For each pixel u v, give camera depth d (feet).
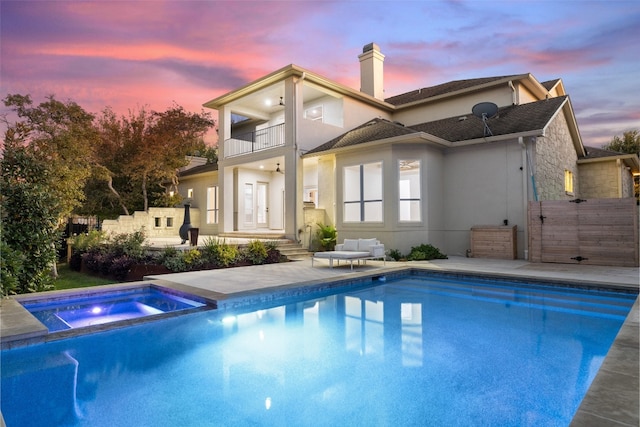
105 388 11.11
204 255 32.83
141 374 12.17
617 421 6.82
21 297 19.43
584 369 12.25
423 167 40.34
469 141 39.81
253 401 10.21
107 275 32.17
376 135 42.42
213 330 16.76
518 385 11.07
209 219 64.08
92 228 46.98
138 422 9.23
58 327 17.07
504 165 38.70
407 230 39.99
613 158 51.67
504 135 37.32
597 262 31.96
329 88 48.57
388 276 29.12
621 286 22.29
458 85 55.72
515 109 44.98
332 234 43.91
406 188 59.00
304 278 26.08
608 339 15.33
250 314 19.53
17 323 14.71
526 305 21.35
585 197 54.85
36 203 22.62
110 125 64.34
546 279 24.97
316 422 9.05
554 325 17.34
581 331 16.40
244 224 57.06
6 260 19.38
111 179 63.16
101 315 19.33
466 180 41.27
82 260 36.01
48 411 9.71
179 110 63.21
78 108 45.37
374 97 54.60
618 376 8.96
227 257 33.01
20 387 11.21
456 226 41.91
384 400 10.19
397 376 11.80
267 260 36.19
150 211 55.31
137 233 34.73
